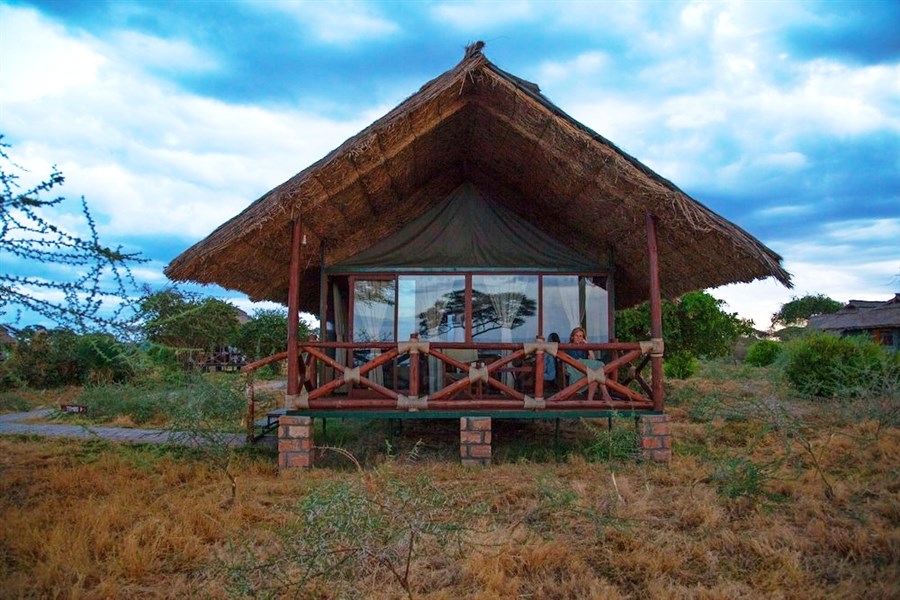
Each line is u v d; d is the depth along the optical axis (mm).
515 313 9672
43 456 8305
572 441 9078
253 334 20234
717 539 4789
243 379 8664
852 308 39031
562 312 9688
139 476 6965
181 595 3971
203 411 7309
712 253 7762
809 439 8656
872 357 13719
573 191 8367
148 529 4930
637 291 11195
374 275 9711
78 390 12641
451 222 9875
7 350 3877
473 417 7508
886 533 4703
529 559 4371
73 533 4809
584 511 5297
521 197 9891
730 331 20359
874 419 9289
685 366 19609
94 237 3938
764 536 4754
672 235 7914
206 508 5453
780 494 6012
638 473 6926
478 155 9336
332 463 7746
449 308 9711
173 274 6965
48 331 3854
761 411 8195
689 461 7426
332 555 3725
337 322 9844
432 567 4305
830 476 6543
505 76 7266
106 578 4141
